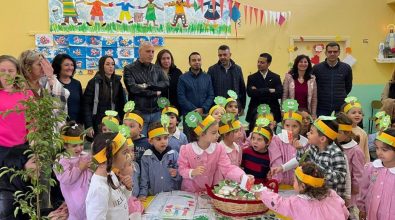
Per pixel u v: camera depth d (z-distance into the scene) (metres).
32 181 1.63
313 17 5.61
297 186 1.93
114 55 5.27
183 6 5.32
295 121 2.75
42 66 2.87
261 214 2.07
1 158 2.20
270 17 5.51
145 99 3.85
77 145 2.17
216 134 2.40
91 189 1.70
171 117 2.98
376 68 5.81
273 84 4.29
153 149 2.49
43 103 1.57
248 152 2.70
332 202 1.86
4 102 2.20
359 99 5.82
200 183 2.44
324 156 2.32
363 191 2.37
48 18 5.10
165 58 4.26
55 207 2.50
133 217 1.97
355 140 2.76
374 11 5.71
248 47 5.53
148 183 2.43
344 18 5.67
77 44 5.16
